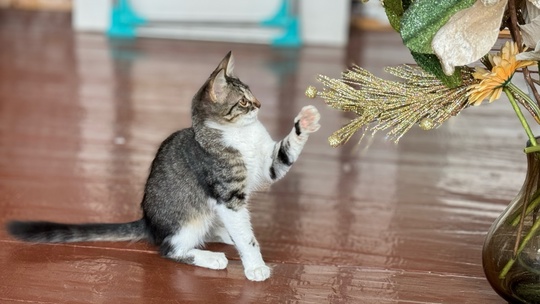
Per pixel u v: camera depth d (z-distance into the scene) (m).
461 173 1.81
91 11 3.16
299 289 1.36
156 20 3.08
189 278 1.38
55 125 2.02
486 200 1.68
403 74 1.25
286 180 1.75
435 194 1.70
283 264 1.43
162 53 2.82
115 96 2.26
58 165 1.78
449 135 2.03
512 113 2.20
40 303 1.31
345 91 1.24
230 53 1.37
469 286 1.38
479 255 1.47
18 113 2.10
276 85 2.40
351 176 1.78
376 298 1.35
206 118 1.36
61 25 3.26
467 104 1.22
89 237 1.44
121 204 1.61
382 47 2.99
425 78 1.23
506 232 1.25
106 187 1.68
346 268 1.42
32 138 1.93
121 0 3.07
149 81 2.44
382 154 1.91
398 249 1.48
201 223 1.40
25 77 2.44
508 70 1.17
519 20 1.21
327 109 2.19
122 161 1.81
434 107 1.22
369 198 1.68
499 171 1.82
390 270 1.42
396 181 1.76
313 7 3.01
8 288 1.34
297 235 1.52
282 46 2.97
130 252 1.44
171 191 1.40
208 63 2.70
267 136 1.39
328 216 1.60
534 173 1.22
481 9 1.11
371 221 1.58
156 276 1.38
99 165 1.79
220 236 1.48
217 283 1.37
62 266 1.40
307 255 1.46
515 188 1.74
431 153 1.92
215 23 3.06
